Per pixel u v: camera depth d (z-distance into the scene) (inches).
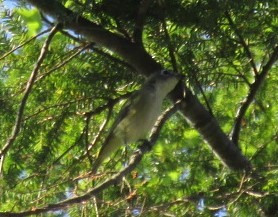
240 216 450.6
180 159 556.4
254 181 438.6
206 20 469.4
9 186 456.8
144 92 483.5
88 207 481.4
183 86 500.7
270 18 492.4
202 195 444.5
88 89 505.4
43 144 489.1
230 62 507.8
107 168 511.2
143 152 422.3
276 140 586.2
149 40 498.6
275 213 444.8
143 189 463.2
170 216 452.8
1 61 499.8
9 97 478.6
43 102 497.0
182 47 489.7
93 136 538.6
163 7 476.4
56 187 453.4
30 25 451.5
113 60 504.7
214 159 557.0
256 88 541.6
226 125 632.4
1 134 481.4
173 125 611.5
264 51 550.0
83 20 483.8
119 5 479.5
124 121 487.2
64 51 507.2
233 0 464.4
